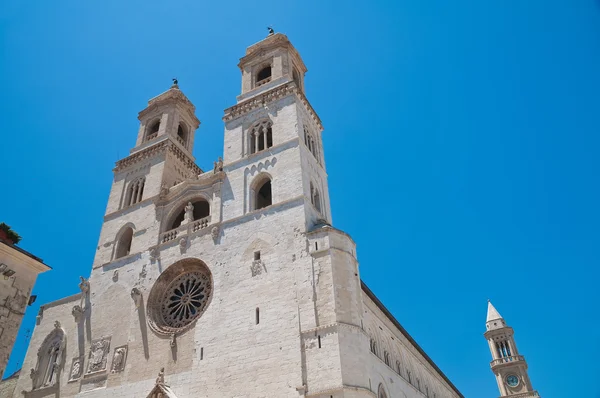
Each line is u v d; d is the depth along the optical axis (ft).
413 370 192.95
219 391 119.85
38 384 157.89
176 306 148.97
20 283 93.81
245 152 169.89
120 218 186.91
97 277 173.17
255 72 201.87
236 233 148.87
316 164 169.89
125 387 135.54
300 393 108.47
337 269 125.08
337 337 112.06
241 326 127.85
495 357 377.30
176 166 200.95
